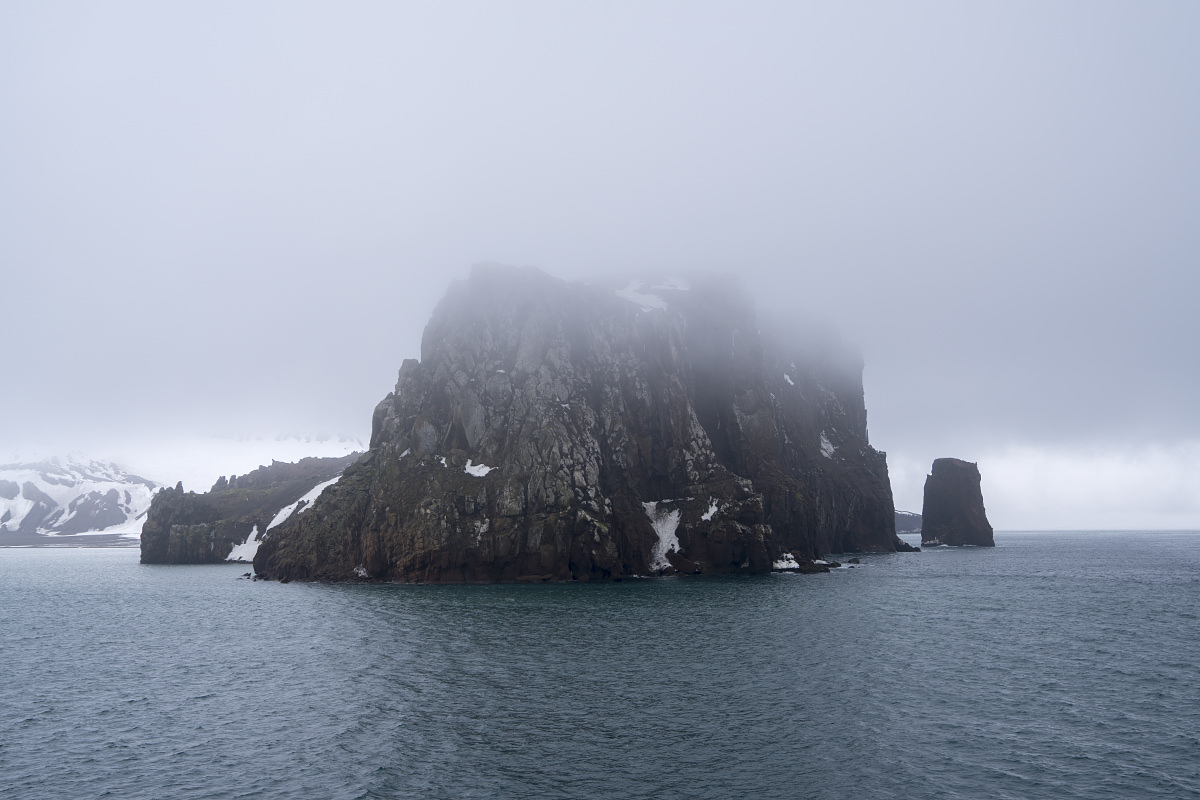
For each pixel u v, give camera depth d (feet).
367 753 133.18
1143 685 173.99
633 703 161.99
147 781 121.19
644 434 506.89
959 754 130.11
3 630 272.72
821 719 149.48
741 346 584.81
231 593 385.70
